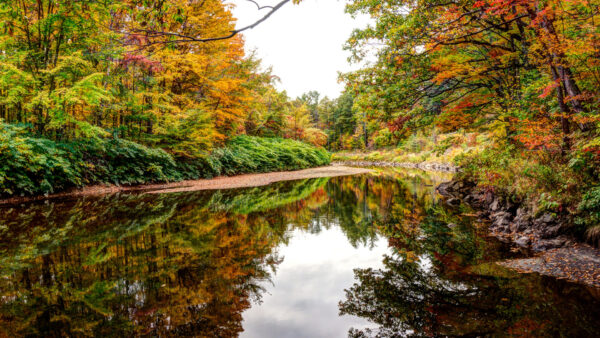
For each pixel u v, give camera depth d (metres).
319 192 12.79
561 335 2.44
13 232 5.51
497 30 8.62
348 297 3.29
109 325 2.57
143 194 10.66
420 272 4.00
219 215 7.64
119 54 8.24
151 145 14.12
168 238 5.43
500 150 9.02
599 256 3.97
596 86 5.72
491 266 4.11
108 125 13.33
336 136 69.00
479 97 10.06
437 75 8.66
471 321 2.72
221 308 2.98
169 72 13.60
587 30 4.84
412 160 37.16
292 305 3.10
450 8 6.14
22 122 9.87
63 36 9.83
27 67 9.58
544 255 4.38
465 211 8.35
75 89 8.80
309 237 5.79
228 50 18.22
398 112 10.20
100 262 4.14
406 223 7.00
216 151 17.36
